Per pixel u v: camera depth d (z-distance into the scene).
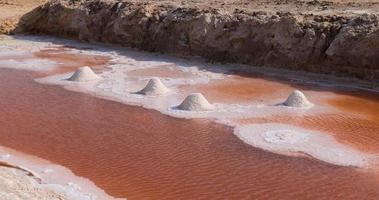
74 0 41.75
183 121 21.52
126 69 30.47
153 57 33.56
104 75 29.09
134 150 18.28
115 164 17.00
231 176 16.08
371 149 18.22
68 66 31.47
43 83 27.55
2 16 42.97
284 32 29.41
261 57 30.12
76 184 15.25
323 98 24.44
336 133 19.88
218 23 31.89
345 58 26.98
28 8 46.03
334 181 15.69
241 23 31.14
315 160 17.28
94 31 38.75
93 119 21.81
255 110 22.75
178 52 33.28
